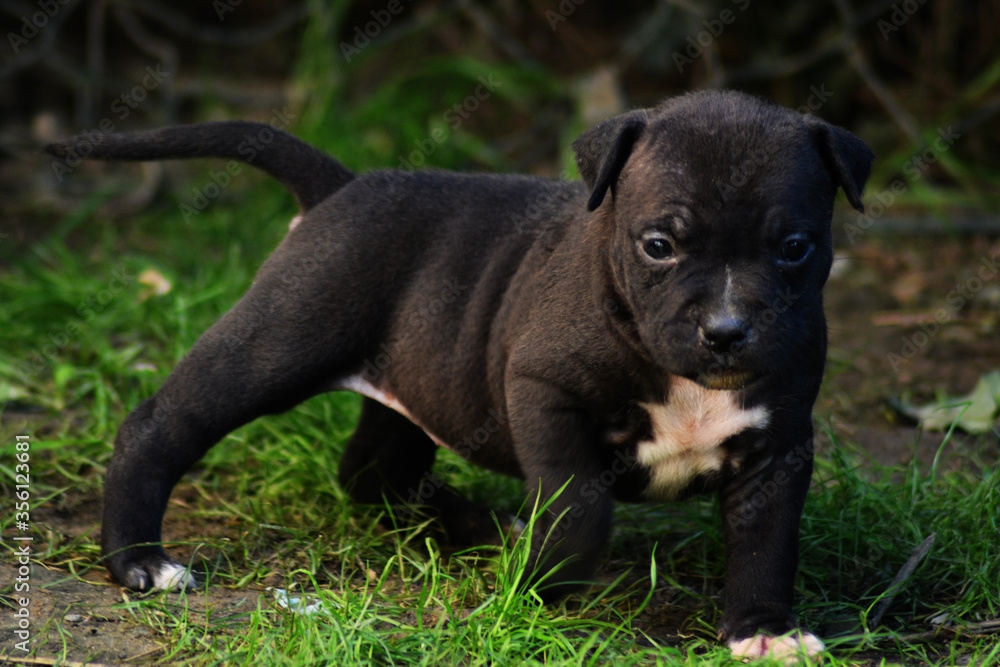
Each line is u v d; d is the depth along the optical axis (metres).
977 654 4.13
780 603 4.35
